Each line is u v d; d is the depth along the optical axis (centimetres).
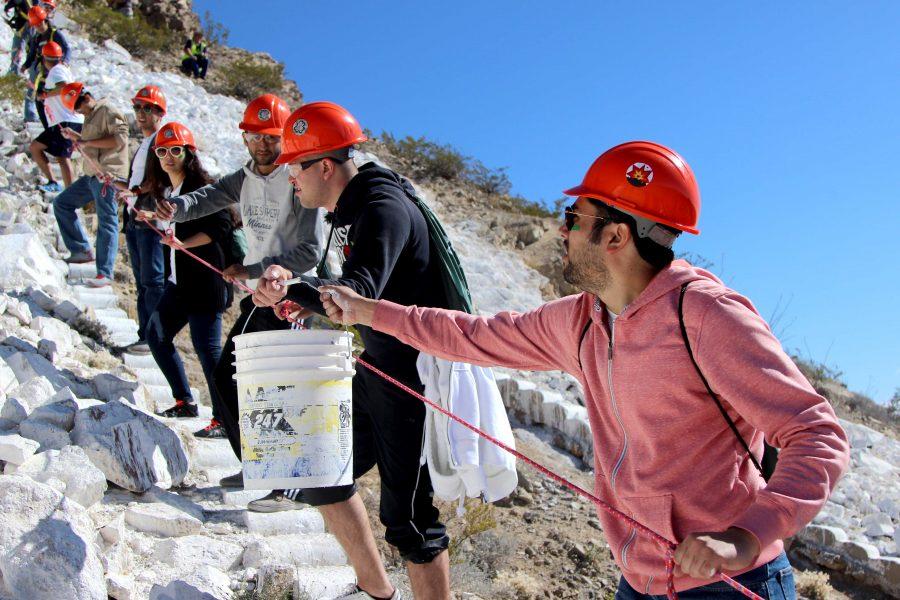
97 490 442
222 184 529
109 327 755
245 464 338
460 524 583
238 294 952
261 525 484
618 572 588
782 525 202
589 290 258
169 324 593
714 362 228
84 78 1343
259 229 495
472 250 1333
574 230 256
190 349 803
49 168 955
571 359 279
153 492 484
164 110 685
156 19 2148
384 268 351
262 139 485
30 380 525
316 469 332
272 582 413
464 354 303
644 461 249
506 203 1611
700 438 241
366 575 397
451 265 387
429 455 390
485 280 1240
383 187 375
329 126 383
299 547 467
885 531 802
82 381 585
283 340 332
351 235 372
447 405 387
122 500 473
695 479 242
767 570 238
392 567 498
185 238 572
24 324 639
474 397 396
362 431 402
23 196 924
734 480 242
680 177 248
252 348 336
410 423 386
